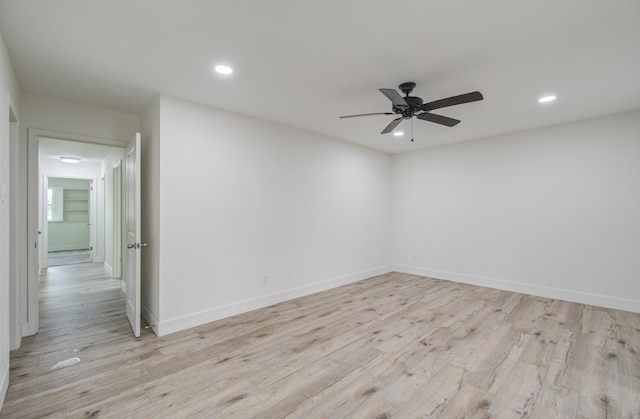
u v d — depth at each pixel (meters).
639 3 1.73
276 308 3.80
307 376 2.27
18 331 2.75
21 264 2.97
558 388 2.11
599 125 3.83
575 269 4.02
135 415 1.85
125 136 3.58
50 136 3.11
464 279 5.08
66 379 2.22
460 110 3.54
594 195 3.88
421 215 5.65
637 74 2.63
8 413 1.85
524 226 4.44
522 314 3.56
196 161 3.24
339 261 4.93
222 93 3.02
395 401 1.97
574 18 1.88
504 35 2.06
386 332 3.06
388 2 1.73
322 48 2.22
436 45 2.18
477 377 2.25
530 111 3.58
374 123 4.02
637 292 3.61
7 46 2.16
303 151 4.36
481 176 4.87
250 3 1.74
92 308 3.86
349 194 5.12
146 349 2.69
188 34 2.05
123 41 2.13
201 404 1.95
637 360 2.47
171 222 3.06
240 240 3.62
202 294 3.28
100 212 7.29
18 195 2.82
